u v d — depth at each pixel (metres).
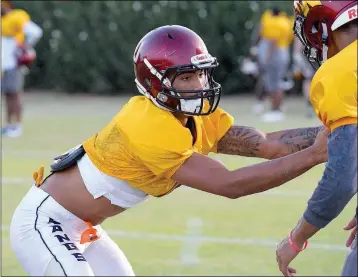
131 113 9.38
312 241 17.80
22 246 9.98
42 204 10.19
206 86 9.38
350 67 7.88
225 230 18.56
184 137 9.11
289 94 47.47
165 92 9.22
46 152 28.66
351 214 20.00
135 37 47.41
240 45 46.88
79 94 48.88
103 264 10.66
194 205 21.11
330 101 7.89
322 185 7.96
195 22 46.44
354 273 8.05
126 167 9.61
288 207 20.78
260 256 16.59
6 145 30.33
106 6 47.34
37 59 49.41
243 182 8.91
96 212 10.18
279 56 37.25
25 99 46.31
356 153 7.82
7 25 31.97
